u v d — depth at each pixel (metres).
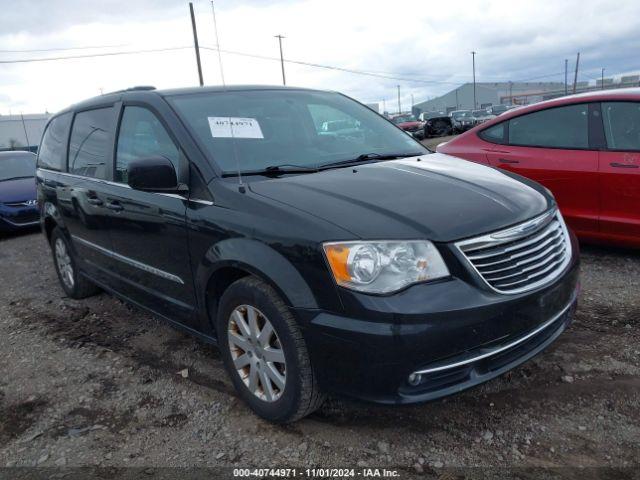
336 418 2.88
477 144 5.75
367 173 3.08
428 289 2.34
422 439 2.66
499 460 2.48
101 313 4.77
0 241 8.99
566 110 5.09
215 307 3.12
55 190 4.82
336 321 2.37
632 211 4.64
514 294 2.48
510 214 2.64
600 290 4.31
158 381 3.45
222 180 2.98
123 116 3.86
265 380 2.78
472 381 2.45
